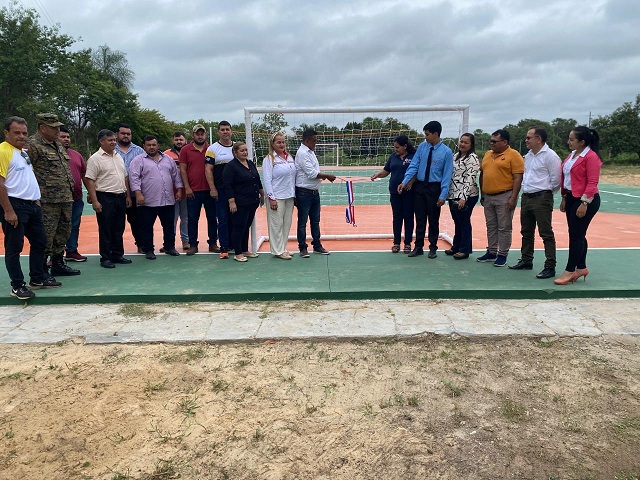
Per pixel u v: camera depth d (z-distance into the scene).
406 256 6.73
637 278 5.41
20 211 4.83
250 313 4.75
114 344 4.14
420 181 6.45
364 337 4.17
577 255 5.12
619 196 16.59
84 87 43.28
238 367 3.75
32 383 3.52
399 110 7.17
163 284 5.46
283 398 3.31
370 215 12.30
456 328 4.29
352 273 5.81
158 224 11.02
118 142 7.02
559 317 4.53
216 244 7.30
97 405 3.23
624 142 42.34
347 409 3.18
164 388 3.45
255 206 6.68
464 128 7.27
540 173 5.34
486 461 2.66
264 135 7.46
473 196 6.32
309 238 8.70
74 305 5.05
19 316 4.76
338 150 8.08
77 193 6.55
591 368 3.65
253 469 2.62
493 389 3.40
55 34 36.84
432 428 2.96
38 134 5.43
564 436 2.87
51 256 5.80
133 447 2.81
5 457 2.73
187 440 2.87
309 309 4.83
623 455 2.69
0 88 34.03
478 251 7.13
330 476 2.56
